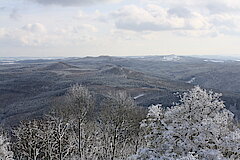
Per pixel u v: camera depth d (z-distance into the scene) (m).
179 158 12.62
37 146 37.53
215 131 13.89
